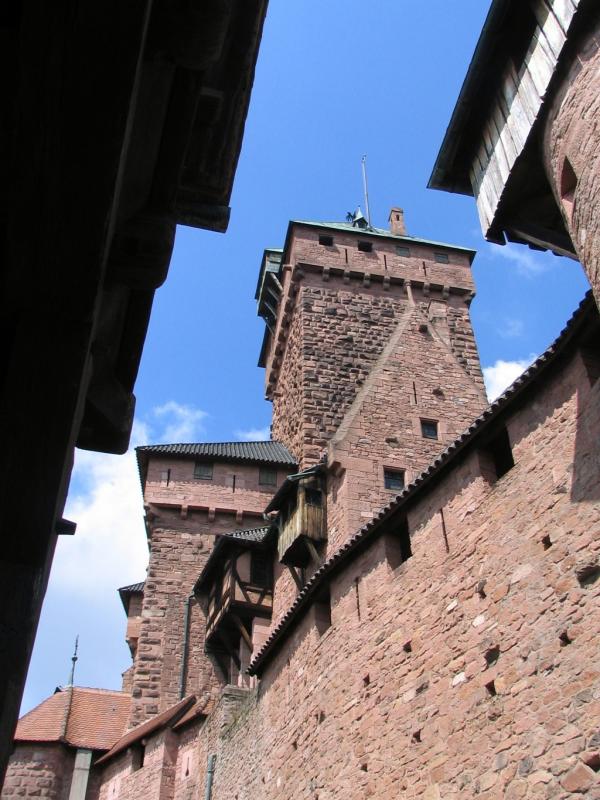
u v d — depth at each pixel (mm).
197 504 33188
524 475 13188
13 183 3734
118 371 6566
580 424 12234
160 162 5461
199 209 7402
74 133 3584
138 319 6227
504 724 11898
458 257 38375
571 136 11656
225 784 22297
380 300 35688
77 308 4160
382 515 16625
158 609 31266
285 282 37688
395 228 40562
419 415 25750
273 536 25922
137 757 28312
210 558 27578
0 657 3840
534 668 11664
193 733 26422
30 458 4113
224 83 6246
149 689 29703
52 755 29875
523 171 13594
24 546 4070
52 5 3291
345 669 16828
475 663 12945
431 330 28812
